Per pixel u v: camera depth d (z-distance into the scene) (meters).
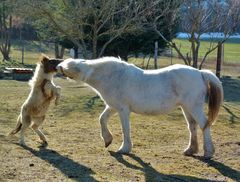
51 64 8.73
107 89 8.52
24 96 15.24
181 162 8.34
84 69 8.49
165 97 8.48
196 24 17.64
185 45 41.59
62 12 18.59
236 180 7.54
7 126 10.78
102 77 8.52
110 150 8.87
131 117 12.30
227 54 39.75
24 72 20.70
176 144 9.66
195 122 8.75
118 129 10.70
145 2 19.12
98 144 9.32
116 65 8.54
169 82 8.50
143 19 18.59
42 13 18.22
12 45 41.03
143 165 8.07
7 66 27.25
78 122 11.57
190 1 17.52
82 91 16.61
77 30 18.55
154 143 9.69
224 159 8.62
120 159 8.34
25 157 8.25
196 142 8.78
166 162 8.30
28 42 42.88
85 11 17.84
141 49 25.47
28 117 8.94
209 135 8.55
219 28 19.31
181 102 8.54
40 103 8.85
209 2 19.12
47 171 7.56
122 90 8.48
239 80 22.91
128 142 8.69
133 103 8.52
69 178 7.28
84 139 9.73
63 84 18.86
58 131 10.41
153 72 8.61
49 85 8.78
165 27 21.67
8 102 13.98
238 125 12.09
